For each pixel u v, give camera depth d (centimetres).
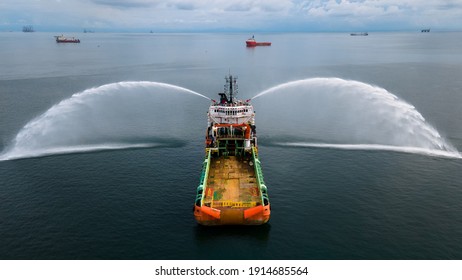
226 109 5859
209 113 6028
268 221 4478
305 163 6228
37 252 3909
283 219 4528
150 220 4506
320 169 5978
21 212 4662
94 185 5406
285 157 6506
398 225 4391
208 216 4194
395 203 4894
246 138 5778
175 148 7006
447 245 4016
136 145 7150
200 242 4100
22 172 5825
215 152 5934
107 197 5056
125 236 4191
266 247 4016
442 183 5453
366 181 5534
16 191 5206
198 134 7938
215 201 4478
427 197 5044
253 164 5541
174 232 4275
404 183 5462
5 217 4538
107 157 6494
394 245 4025
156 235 4216
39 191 5216
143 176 5725
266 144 7225
